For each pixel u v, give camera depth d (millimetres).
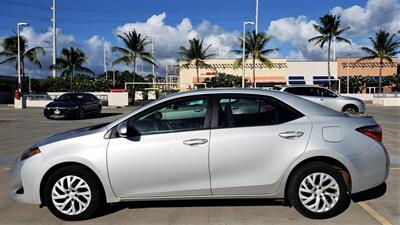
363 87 69625
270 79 73438
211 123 5258
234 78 65250
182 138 5184
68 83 51344
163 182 5188
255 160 5152
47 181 5320
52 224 5242
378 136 5441
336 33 54000
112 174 5180
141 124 5305
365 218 5285
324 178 5195
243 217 5367
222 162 5148
